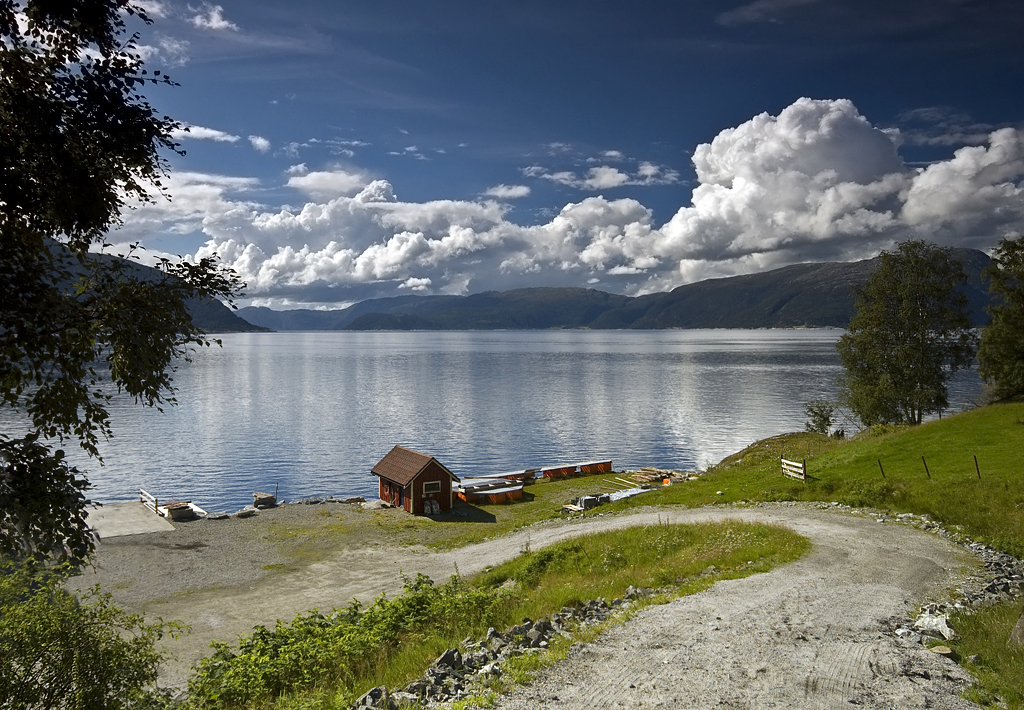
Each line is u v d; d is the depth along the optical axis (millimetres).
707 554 22594
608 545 27125
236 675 13219
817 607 14898
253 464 82062
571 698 9812
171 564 36469
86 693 9570
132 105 9445
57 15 8977
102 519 47031
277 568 35781
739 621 13750
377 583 32062
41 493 8805
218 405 133375
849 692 10031
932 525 25453
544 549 28625
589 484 64062
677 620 13820
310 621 17000
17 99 8750
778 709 9414
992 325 60625
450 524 47969
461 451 89500
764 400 134750
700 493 40125
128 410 123250
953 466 33250
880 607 14961
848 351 67375
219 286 10148
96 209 9500
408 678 11602
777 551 21297
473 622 15273
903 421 64812
